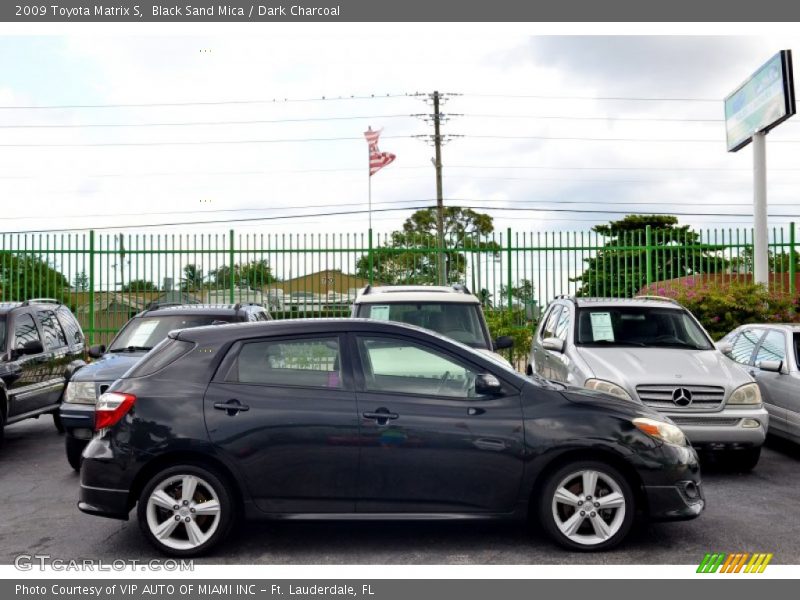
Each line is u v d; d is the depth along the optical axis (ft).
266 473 17.26
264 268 53.93
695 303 46.16
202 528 17.58
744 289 46.26
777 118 45.52
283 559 17.47
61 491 24.54
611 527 17.62
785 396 28.63
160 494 17.42
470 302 32.27
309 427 17.31
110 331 53.88
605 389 25.75
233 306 33.71
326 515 17.30
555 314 35.19
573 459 17.71
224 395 17.58
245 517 17.30
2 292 54.44
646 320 31.19
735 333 35.76
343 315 53.72
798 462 28.53
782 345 30.12
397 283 54.39
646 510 17.65
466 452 17.33
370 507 17.35
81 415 26.00
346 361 17.98
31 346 31.09
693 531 19.49
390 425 17.34
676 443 17.89
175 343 18.54
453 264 53.98
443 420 17.42
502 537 18.94
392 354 18.08
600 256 54.49
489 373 18.03
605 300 32.91
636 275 55.16
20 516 21.54
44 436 35.27
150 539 17.39
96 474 17.46
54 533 19.84
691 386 25.49
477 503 17.40
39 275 54.34
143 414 17.44
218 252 54.03
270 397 17.57
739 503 22.35
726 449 25.36
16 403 30.73
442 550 18.02
